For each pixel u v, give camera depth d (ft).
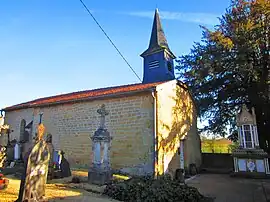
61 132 47.29
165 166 37.65
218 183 36.45
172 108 43.52
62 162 33.01
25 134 55.21
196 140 56.75
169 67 52.42
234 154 45.60
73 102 46.83
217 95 58.44
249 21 51.90
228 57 53.83
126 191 22.65
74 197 21.11
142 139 36.70
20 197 17.35
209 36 56.75
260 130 54.39
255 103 53.52
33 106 54.49
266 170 42.11
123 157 37.76
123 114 39.47
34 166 18.37
